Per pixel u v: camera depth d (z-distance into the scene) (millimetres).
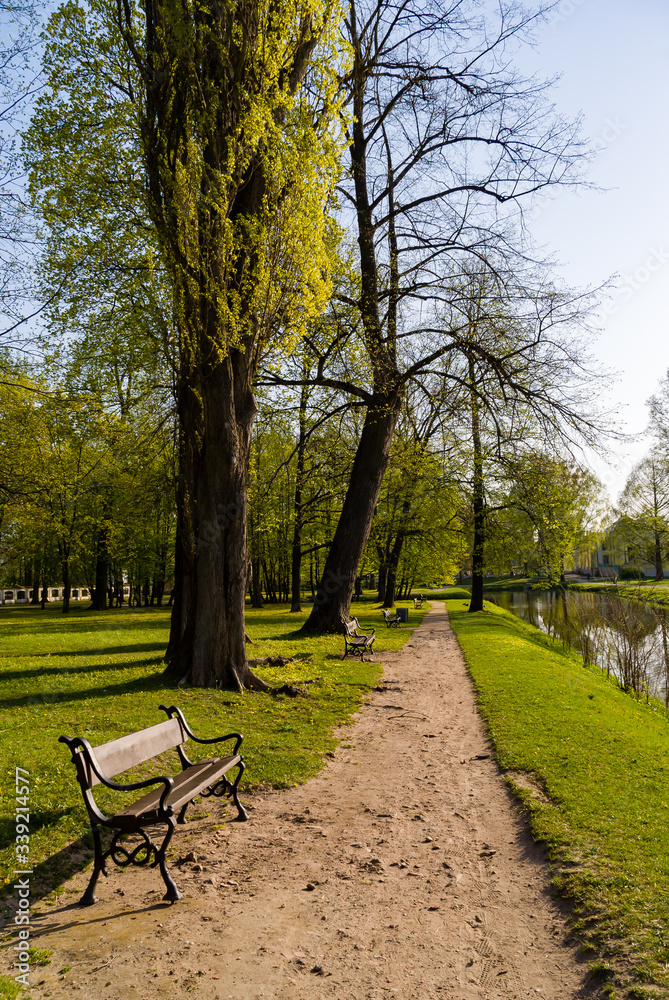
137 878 4238
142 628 21391
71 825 4844
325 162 10336
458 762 7012
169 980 3074
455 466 27516
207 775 5004
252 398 10438
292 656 13906
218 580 10039
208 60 9422
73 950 3328
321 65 10516
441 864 4504
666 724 10914
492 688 10992
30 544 30891
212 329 9656
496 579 73188
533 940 3516
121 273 11609
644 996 2875
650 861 4227
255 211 9992
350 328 16859
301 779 6328
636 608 28281
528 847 4742
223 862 4512
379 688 11125
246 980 3096
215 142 9531
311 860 4562
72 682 10117
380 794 5984
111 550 27938
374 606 36938
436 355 16625
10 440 20469
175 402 12609
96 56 10289
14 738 6887
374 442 18000
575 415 14258
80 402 15227
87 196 10734
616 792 5633
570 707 9508
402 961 3303
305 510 25906
